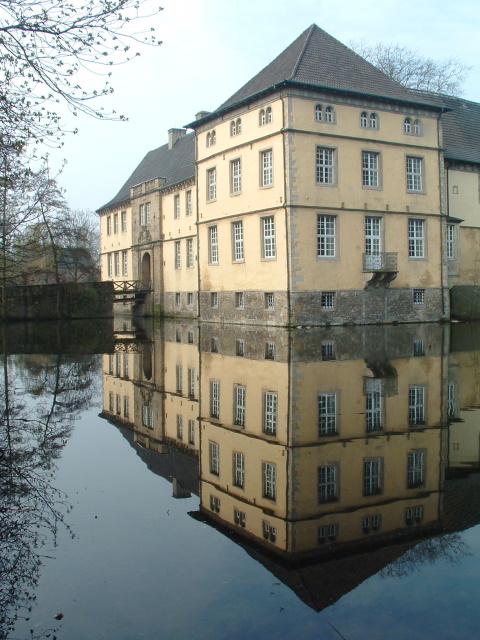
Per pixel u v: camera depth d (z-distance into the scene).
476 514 7.19
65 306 50.06
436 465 9.02
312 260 33.84
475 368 17.64
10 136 12.18
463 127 45.97
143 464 9.81
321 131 34.00
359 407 12.78
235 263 38.44
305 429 11.23
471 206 43.75
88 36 9.50
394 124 36.69
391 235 36.66
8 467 9.66
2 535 6.98
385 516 7.15
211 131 40.56
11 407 14.39
